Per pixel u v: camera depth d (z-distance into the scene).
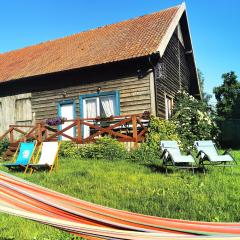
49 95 18.11
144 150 12.47
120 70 16.09
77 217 2.81
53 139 15.59
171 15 18.33
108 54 16.33
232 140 22.89
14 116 19.27
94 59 16.39
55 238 5.14
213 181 8.67
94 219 2.82
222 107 31.50
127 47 16.27
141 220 2.97
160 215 6.15
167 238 2.59
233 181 8.77
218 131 18.09
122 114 15.91
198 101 18.17
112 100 16.28
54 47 21.34
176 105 17.39
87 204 3.00
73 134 17.22
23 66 19.91
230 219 5.96
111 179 9.02
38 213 2.70
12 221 6.05
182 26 21.06
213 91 32.59
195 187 8.09
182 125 16.05
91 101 16.91
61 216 2.79
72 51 19.09
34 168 11.22
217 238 2.58
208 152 10.98
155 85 15.33
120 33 18.72
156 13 19.73
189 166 10.44
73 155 13.53
